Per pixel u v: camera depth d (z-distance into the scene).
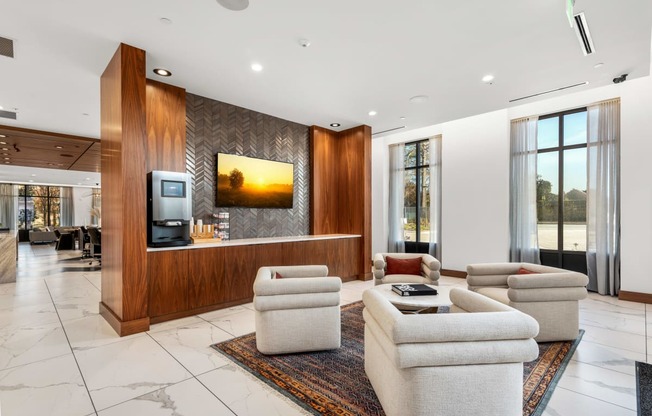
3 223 14.98
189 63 3.59
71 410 2.01
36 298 4.72
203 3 2.57
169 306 3.70
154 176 3.65
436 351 1.61
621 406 2.07
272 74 3.89
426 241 7.36
